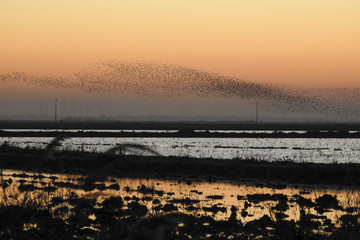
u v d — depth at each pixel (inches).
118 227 615.2
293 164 1688.0
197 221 701.9
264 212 866.1
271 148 3075.8
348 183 1355.8
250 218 805.2
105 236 579.8
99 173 278.1
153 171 1555.1
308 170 1471.5
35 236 521.3
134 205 812.0
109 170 277.3
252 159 1814.7
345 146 3464.6
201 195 1085.8
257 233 656.4
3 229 530.9
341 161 2158.0
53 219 601.9
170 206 840.9
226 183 1342.3
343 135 5423.2
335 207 921.5
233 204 958.4
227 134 5251.0
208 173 1555.1
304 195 1128.8
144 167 1582.2
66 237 550.0
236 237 632.4
